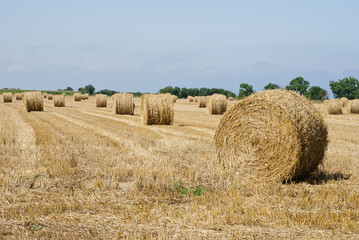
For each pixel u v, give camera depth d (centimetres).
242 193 778
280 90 967
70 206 673
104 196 757
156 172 927
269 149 923
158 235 533
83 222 602
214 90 11431
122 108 3120
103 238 527
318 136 909
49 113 3056
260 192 789
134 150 1271
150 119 2142
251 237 527
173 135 1712
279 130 902
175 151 1277
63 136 1605
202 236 533
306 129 883
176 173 941
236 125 1003
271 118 922
